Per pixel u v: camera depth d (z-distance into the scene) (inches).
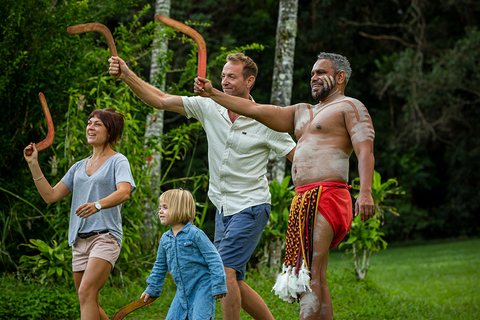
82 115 285.1
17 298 217.2
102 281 159.8
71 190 173.9
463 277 461.1
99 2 315.0
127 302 236.4
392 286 405.4
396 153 937.5
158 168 359.6
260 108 154.6
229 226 173.9
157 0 382.3
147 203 325.4
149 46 360.2
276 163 343.3
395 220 941.2
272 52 834.8
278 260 320.2
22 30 274.7
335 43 914.7
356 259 331.6
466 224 967.6
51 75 280.7
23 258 253.8
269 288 275.3
